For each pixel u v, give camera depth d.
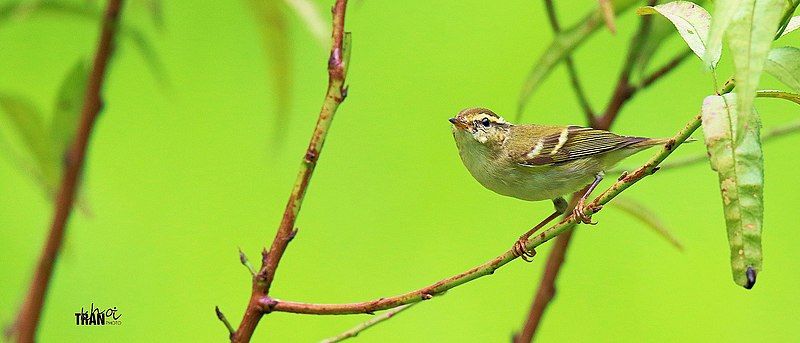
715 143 4.40
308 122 4.74
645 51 4.56
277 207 4.73
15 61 4.75
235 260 4.72
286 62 4.57
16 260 4.70
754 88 4.16
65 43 4.75
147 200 4.73
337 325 4.70
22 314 4.50
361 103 4.75
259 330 4.70
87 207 4.56
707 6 4.52
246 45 4.74
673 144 4.41
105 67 4.52
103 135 4.74
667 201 4.73
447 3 4.77
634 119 4.73
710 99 4.40
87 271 4.69
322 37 4.51
